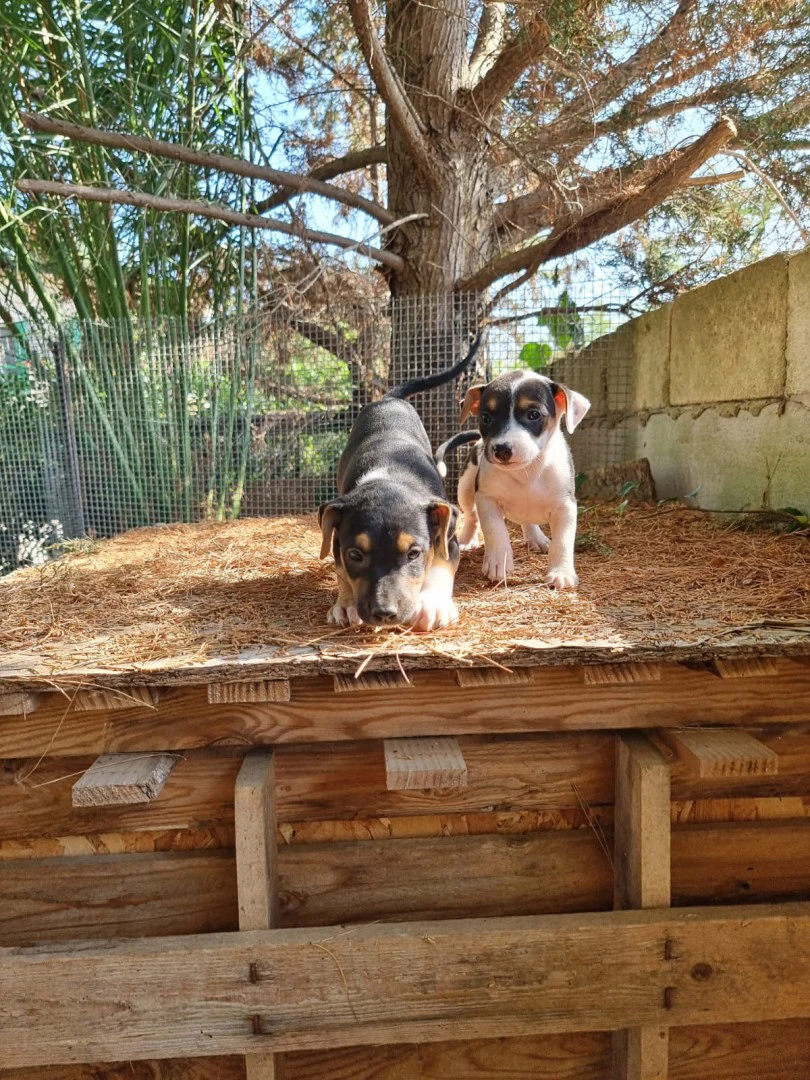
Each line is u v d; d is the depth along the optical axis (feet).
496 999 1.97
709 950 1.97
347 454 3.24
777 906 2.01
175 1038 1.94
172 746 2.06
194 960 1.91
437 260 5.28
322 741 2.09
